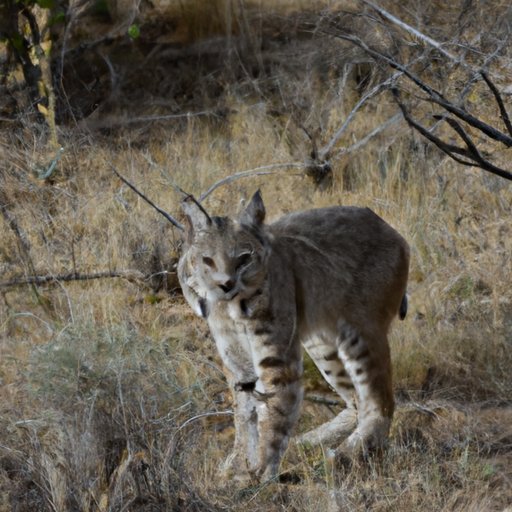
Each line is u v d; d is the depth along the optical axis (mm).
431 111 16891
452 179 16516
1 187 16375
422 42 16094
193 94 19703
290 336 10773
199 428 11117
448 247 15172
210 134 18625
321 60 19047
